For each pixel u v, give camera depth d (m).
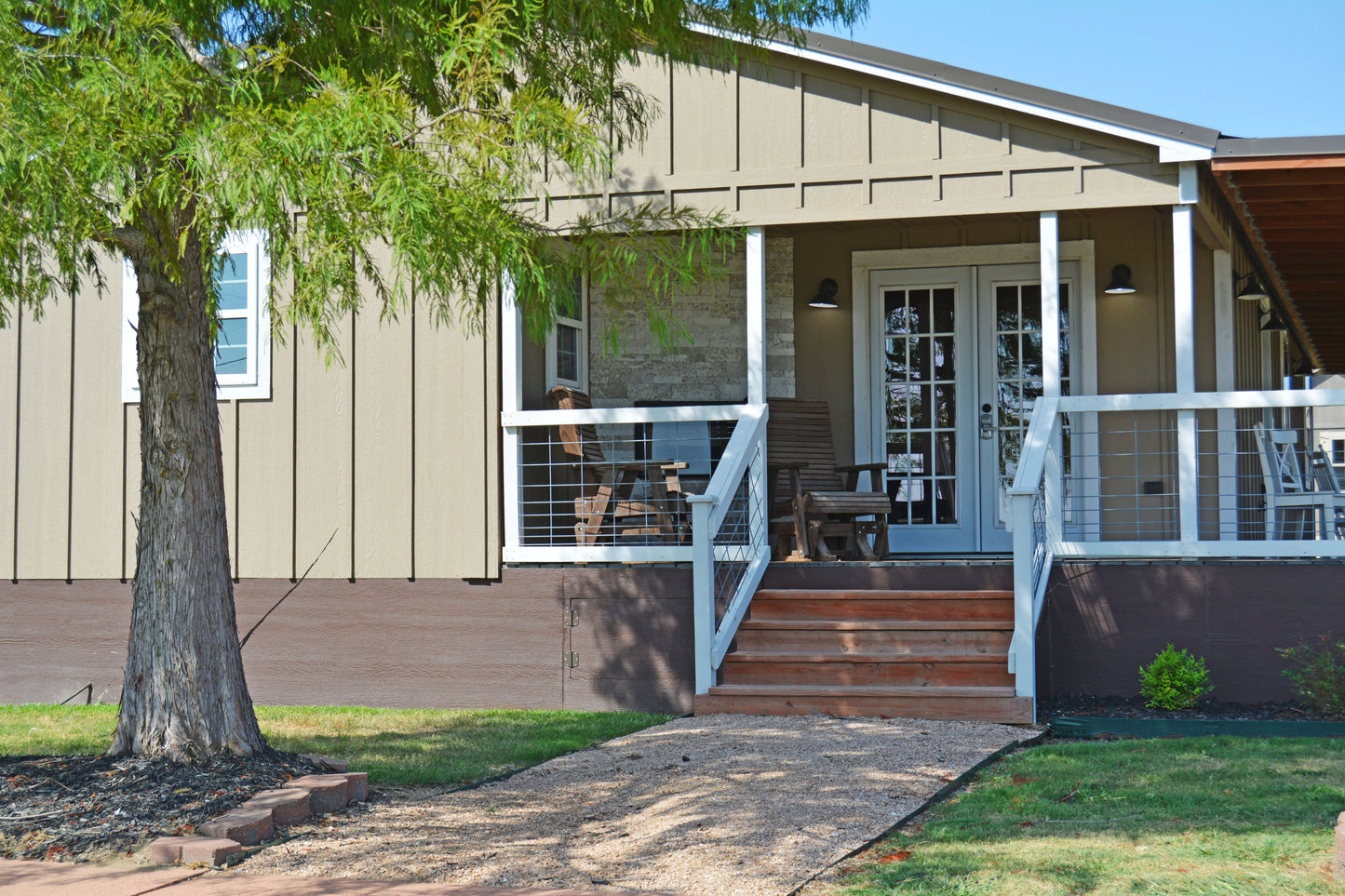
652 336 10.59
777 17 6.45
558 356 10.02
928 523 10.36
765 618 8.24
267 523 9.13
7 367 9.74
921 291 10.48
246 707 5.88
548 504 9.38
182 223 5.62
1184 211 8.01
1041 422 7.90
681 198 8.73
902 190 8.41
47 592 9.59
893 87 8.46
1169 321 9.70
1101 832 4.76
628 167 8.80
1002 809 5.18
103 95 4.48
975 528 10.27
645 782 5.83
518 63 6.14
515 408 8.75
